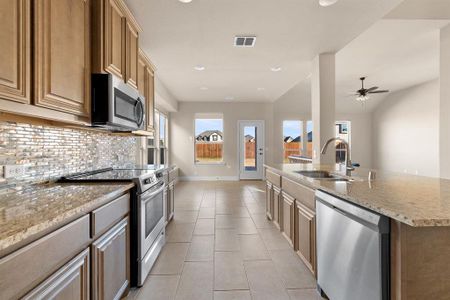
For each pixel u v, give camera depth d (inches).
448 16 124.4
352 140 388.2
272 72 190.2
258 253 108.0
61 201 51.5
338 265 62.6
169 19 108.8
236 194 233.8
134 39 99.7
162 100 238.2
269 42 133.8
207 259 102.6
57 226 42.8
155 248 99.3
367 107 376.8
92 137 105.6
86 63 70.0
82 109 68.2
